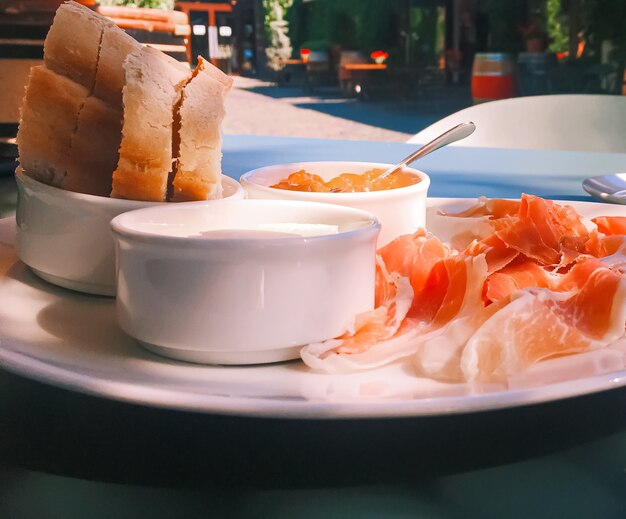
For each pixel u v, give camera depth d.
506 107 0.98
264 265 0.22
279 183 0.36
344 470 0.18
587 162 0.73
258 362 0.23
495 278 0.28
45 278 0.30
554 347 0.23
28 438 0.20
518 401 0.20
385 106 4.49
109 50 0.31
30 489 0.18
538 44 4.22
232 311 0.22
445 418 0.21
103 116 0.30
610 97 0.99
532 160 0.75
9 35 0.63
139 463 0.19
